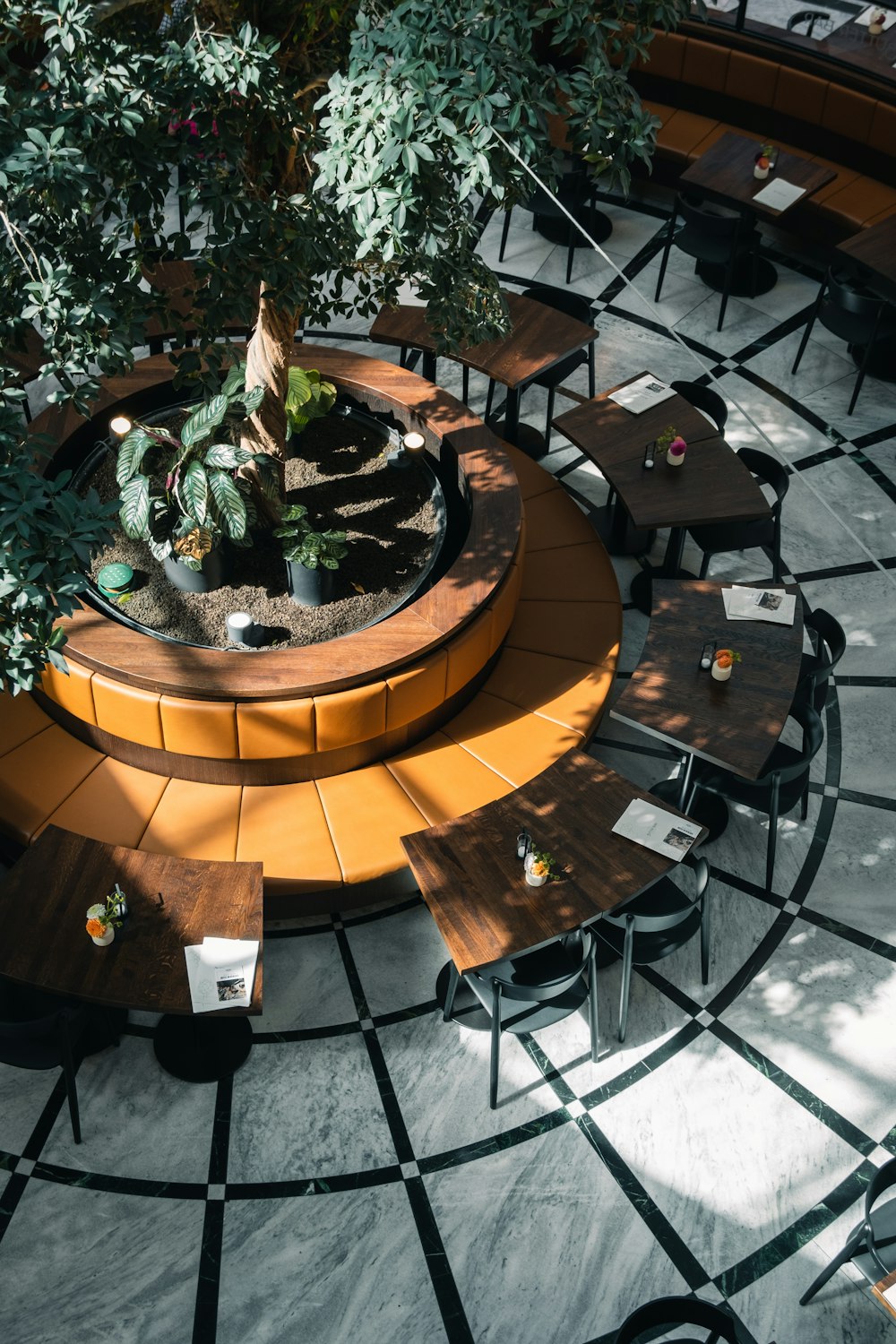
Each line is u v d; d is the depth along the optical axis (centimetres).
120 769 544
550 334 715
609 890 466
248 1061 485
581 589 635
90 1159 454
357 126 382
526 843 474
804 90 870
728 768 514
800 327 849
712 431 668
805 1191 457
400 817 529
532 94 370
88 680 515
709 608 579
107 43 369
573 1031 503
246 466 615
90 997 425
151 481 630
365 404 695
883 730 616
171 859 474
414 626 540
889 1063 495
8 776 533
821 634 582
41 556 333
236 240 399
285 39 461
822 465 755
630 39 434
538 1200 450
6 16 360
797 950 530
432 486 663
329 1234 438
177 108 374
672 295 871
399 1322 418
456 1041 495
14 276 363
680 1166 462
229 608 587
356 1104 475
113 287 393
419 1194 450
